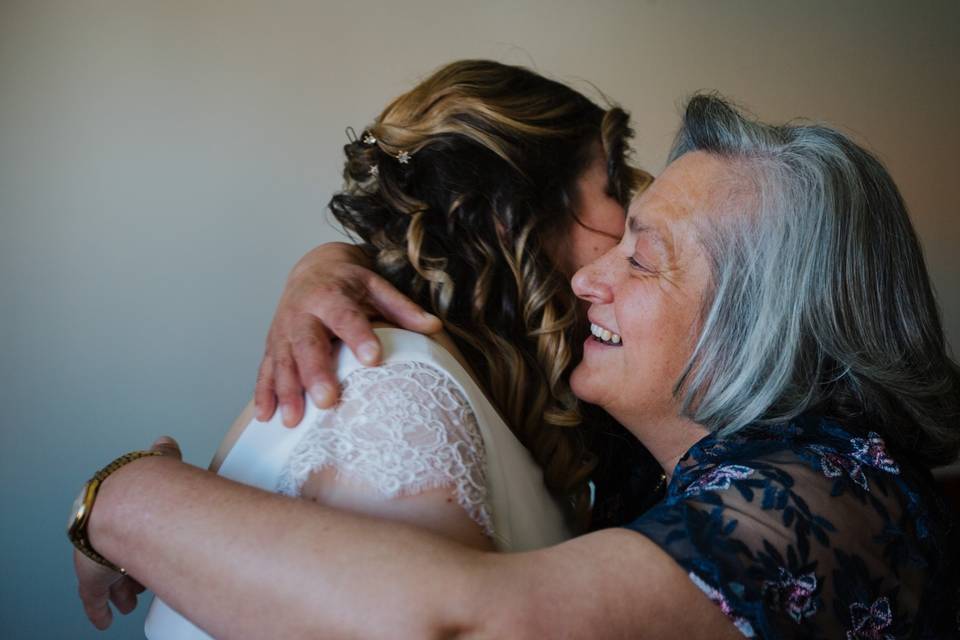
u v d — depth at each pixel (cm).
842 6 397
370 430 103
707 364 118
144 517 96
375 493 99
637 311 125
